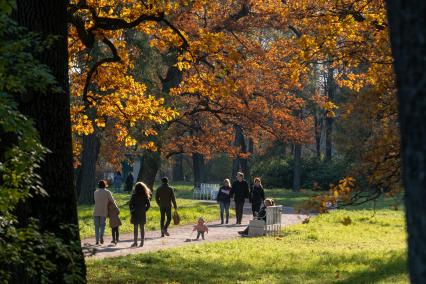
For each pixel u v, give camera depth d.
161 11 17.11
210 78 18.98
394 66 3.24
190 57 19.09
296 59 18.92
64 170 10.94
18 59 7.43
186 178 119.19
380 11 17.34
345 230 32.00
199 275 18.62
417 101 3.09
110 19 16.41
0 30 7.46
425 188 3.06
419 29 3.08
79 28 16.14
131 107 20.17
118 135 21.48
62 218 10.80
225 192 36.06
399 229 33.12
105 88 20.22
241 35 40.12
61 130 10.94
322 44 17.38
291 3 20.39
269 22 38.28
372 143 12.80
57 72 10.85
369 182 12.79
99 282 17.19
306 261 21.48
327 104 15.52
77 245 9.02
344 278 18.11
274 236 29.33
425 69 3.07
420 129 3.08
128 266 19.83
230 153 54.12
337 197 12.82
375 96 13.65
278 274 18.98
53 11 10.80
